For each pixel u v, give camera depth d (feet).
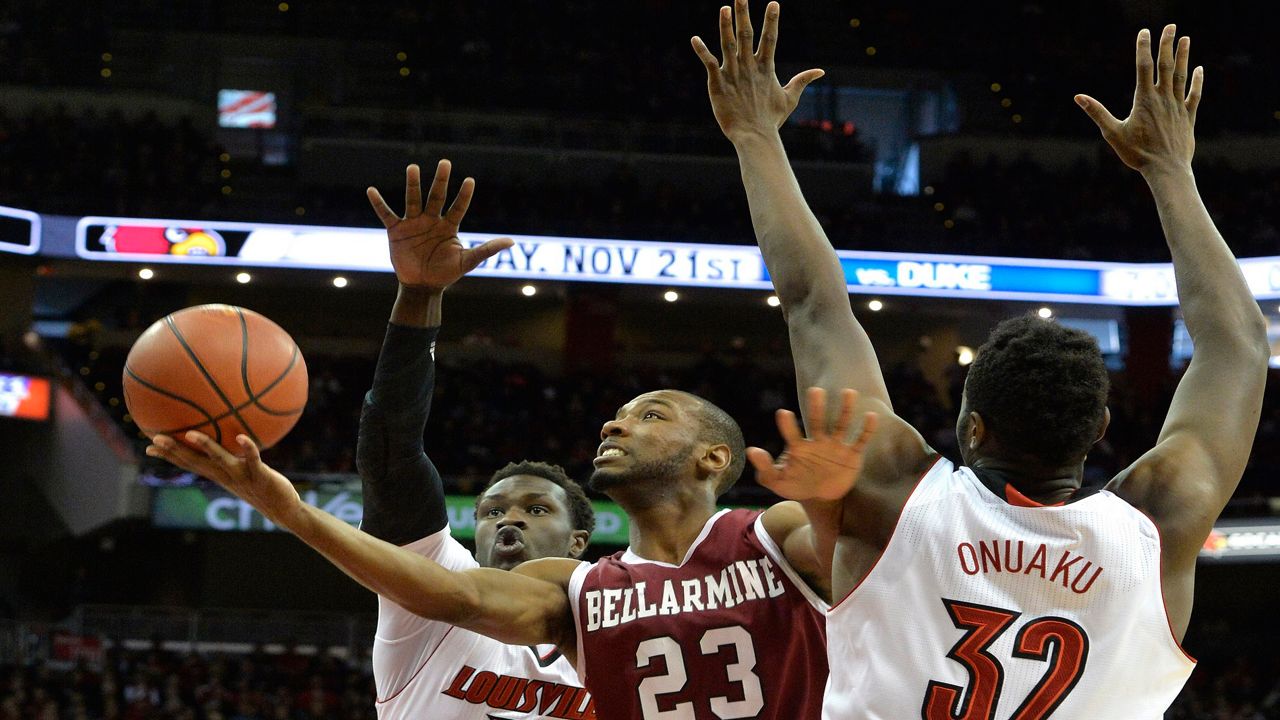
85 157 75.56
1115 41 94.48
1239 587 72.43
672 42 93.30
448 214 10.22
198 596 72.28
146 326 80.74
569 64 89.51
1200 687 63.21
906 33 93.56
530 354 82.58
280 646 61.11
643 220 77.15
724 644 10.23
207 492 66.74
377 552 8.55
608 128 84.64
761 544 10.55
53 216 70.13
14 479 66.18
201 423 8.80
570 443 70.69
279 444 68.49
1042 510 7.25
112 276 73.05
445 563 11.76
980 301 75.10
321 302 86.17
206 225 70.90
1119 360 80.89
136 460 67.21
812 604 10.23
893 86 92.79
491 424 70.85
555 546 13.82
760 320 89.25
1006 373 7.54
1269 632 70.49
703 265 73.31
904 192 89.81
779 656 10.20
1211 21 93.66
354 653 61.52
